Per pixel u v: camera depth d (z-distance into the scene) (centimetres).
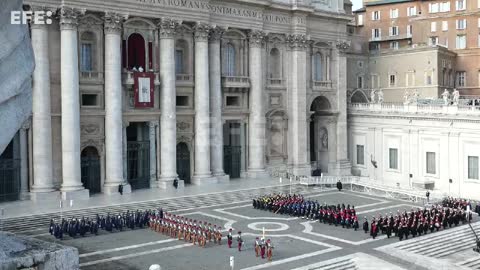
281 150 6631
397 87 7862
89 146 5153
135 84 5306
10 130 1739
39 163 4744
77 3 4844
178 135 5722
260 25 6256
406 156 6438
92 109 5112
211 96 5922
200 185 5697
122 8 5134
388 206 5003
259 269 3097
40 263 1705
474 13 7869
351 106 7200
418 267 3278
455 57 8000
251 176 6297
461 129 5825
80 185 4906
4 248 1731
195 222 4009
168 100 5484
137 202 4694
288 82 6625
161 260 3256
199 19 5672
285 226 4191
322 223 4309
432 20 8288
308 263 3231
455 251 3806
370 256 3397
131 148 5472
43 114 4741
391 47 8919
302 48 6650
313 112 6850
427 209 4434
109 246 3569
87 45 5144
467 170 5788
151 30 5475
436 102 6788
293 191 5684
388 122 6656
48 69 4791
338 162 7062
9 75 1723
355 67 8006
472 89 7875
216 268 3100
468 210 4400
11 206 4488
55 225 3809
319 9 6825
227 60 6184
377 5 9025
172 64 5494
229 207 4897
